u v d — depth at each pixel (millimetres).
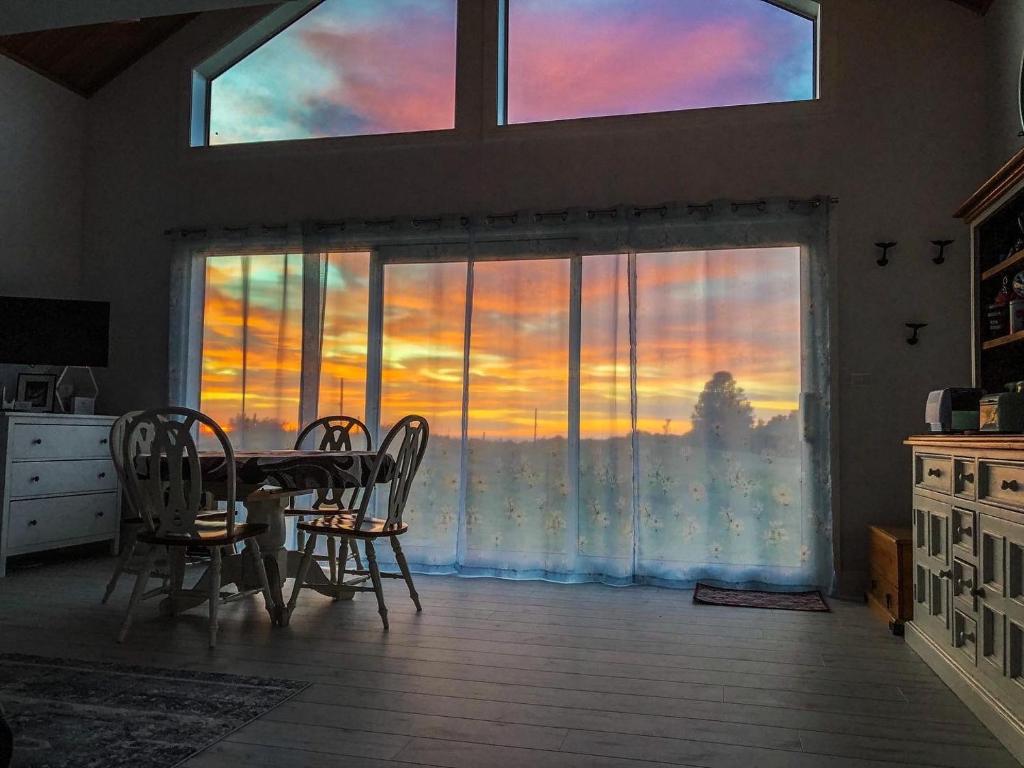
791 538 4035
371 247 4691
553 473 4316
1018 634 2008
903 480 3975
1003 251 3055
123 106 5191
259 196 4918
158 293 5062
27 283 4840
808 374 4047
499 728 2088
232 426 4816
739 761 1902
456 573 4387
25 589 3768
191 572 4230
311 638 2971
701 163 4285
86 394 5078
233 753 1896
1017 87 3557
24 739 1961
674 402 4207
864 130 4105
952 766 1890
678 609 3578
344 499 4562
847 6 4145
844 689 2459
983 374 3033
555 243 4422
